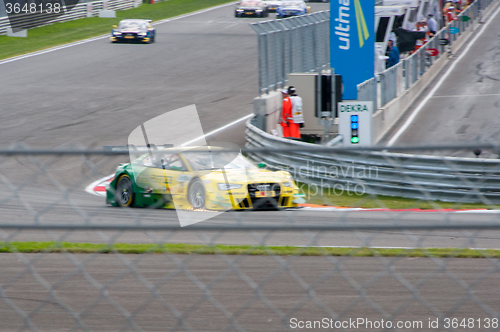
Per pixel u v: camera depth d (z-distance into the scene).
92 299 16.39
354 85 57.50
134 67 109.44
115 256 20.83
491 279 18.02
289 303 15.98
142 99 82.56
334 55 57.56
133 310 15.52
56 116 71.69
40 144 58.16
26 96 84.81
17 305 15.99
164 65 111.75
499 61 109.62
